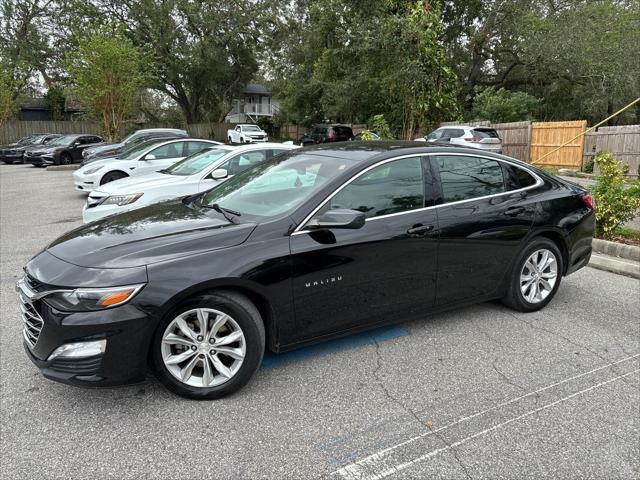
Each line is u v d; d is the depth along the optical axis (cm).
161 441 276
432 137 1802
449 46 2834
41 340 291
